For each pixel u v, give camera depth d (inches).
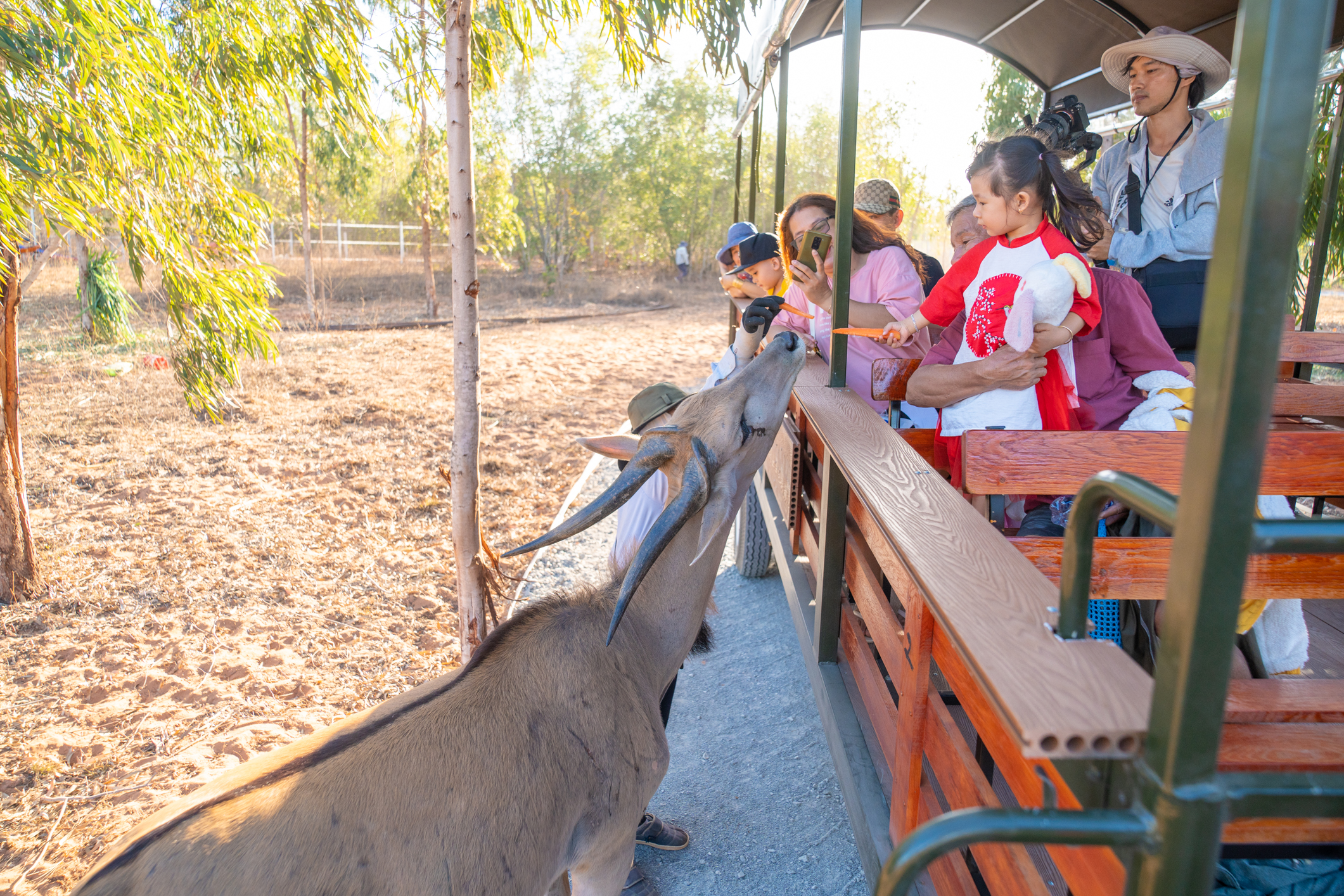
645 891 127.3
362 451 348.2
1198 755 38.9
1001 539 72.5
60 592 227.0
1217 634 37.4
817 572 138.3
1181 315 154.6
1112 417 118.0
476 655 92.9
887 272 151.8
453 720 83.0
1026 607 58.0
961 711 116.4
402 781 77.5
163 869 69.0
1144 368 120.0
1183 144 152.7
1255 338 34.6
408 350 561.9
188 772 156.1
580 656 92.7
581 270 1144.2
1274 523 36.4
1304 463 91.2
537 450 363.9
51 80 176.7
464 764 80.2
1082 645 51.9
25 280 215.9
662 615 103.3
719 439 98.1
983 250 115.2
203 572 239.8
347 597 227.6
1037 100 454.6
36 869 134.8
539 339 652.1
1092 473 91.7
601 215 1060.5
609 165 1047.6
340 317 719.7
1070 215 110.9
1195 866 39.8
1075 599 52.1
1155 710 40.4
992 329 110.2
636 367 550.3
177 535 263.6
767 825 144.2
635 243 1128.8
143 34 184.2
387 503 294.8
